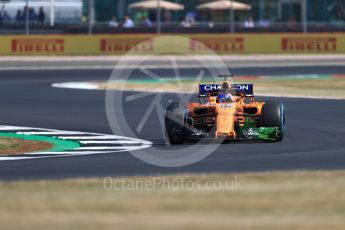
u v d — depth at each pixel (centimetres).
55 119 7150
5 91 9525
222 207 3095
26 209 3070
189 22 17425
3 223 2802
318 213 2978
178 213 2978
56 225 2762
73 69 12875
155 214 2962
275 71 12838
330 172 3988
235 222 2806
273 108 5456
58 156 5047
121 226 2738
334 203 3161
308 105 7981
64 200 3256
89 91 9562
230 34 15675
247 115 5419
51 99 8731
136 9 17988
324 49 16100
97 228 2708
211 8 17900
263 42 15800
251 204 3150
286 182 3672
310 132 6022
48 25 15525
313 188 3491
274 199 3253
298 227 2727
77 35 15000
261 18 18600
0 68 12769
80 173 4278
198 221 2822
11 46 14588
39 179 4028
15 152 5272
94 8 17425
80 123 6875
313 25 16938
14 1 15700
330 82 10819
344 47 16212
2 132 6334
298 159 4691
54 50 14875
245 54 15688
